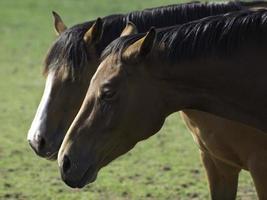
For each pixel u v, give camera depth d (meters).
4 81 30.05
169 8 11.58
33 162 18.61
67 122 11.77
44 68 11.92
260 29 9.45
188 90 9.55
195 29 9.48
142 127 9.45
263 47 9.45
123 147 9.54
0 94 27.53
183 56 9.43
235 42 9.44
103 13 44.91
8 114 24.25
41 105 11.82
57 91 11.71
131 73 9.38
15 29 42.44
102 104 9.37
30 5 49.03
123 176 17.09
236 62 9.45
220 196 11.72
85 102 9.49
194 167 17.78
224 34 9.43
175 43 9.45
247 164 10.87
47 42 38.84
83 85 11.66
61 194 15.71
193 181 16.56
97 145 9.41
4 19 44.97
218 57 9.44
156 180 16.70
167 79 9.48
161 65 9.44
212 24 9.48
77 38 11.70
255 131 10.47
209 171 11.69
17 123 23.02
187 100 9.59
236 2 11.55
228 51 9.43
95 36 11.59
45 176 17.27
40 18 45.22
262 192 10.76
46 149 11.73
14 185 16.45
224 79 9.49
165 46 9.47
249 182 16.48
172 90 9.52
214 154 11.20
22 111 24.67
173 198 15.34
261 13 9.54
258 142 10.55
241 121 9.70
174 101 9.55
